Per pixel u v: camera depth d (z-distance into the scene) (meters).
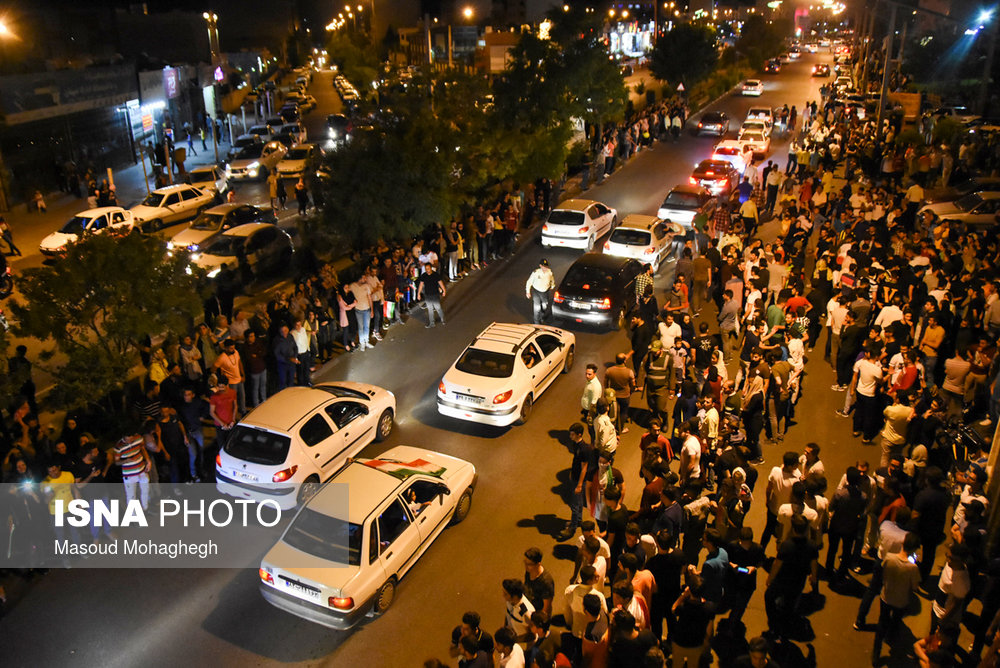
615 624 6.38
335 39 86.88
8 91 28.45
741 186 22.31
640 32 94.69
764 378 11.00
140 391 13.22
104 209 23.33
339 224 18.64
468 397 12.32
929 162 26.89
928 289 14.08
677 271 15.95
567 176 31.44
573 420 13.11
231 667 8.01
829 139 30.66
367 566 8.35
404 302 17.78
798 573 7.39
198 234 21.06
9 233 22.56
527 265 21.05
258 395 13.12
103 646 8.33
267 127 43.50
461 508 10.34
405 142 18.72
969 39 45.97
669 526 8.06
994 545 8.05
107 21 46.81
